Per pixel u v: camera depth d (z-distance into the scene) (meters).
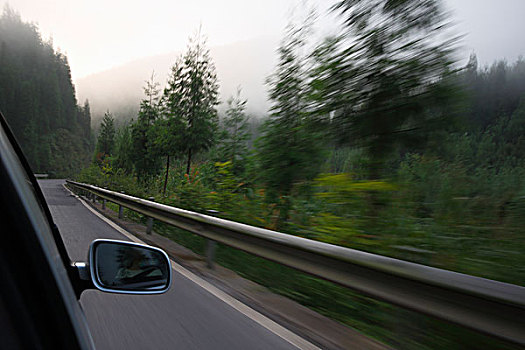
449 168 4.57
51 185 36.94
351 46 5.65
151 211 8.36
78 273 1.60
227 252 6.57
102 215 11.93
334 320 3.80
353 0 5.68
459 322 2.49
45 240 0.90
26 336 0.77
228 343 3.03
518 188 3.94
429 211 4.62
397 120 5.11
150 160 21.06
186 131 14.54
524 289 2.20
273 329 3.42
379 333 3.54
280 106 6.86
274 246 4.40
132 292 1.67
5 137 1.03
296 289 4.77
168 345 2.89
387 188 4.70
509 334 2.23
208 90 14.77
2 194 0.75
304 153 6.39
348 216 5.25
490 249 3.75
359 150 5.52
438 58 4.87
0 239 0.74
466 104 4.64
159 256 1.82
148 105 21.59
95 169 35.31
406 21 5.13
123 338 2.95
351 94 5.58
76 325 0.95
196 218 5.97
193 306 3.85
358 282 3.31
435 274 2.67
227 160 8.52
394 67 5.21
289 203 6.61
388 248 4.29
